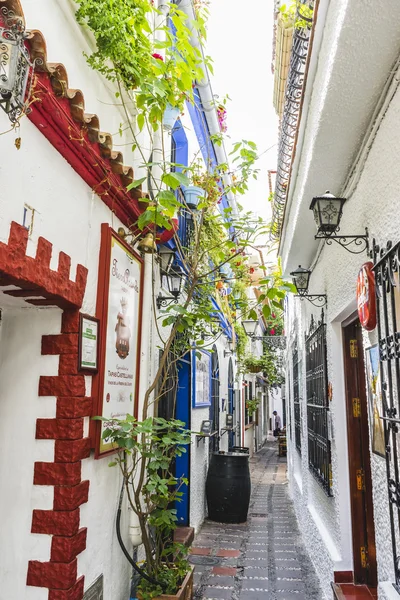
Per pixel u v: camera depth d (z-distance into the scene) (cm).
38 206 239
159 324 496
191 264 445
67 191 276
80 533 276
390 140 276
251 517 833
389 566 287
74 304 278
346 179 395
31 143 232
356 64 270
